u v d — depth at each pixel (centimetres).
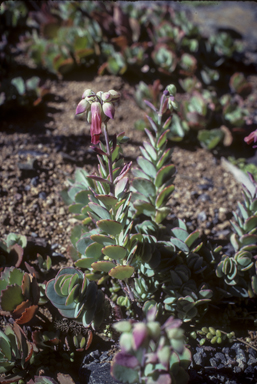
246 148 73
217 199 61
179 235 46
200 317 46
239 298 48
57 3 106
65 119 74
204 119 69
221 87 93
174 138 70
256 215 45
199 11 142
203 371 42
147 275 44
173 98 41
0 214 55
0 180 59
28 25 104
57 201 58
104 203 40
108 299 46
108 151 38
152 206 47
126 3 126
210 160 70
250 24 135
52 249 52
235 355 44
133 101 77
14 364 42
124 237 41
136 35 92
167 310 45
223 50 101
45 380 40
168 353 31
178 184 63
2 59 83
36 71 88
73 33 88
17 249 48
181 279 44
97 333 45
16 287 42
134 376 35
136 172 48
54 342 42
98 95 36
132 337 31
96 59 91
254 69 104
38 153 64
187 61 87
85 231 49
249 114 80
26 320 42
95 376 41
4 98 67
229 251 53
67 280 41
